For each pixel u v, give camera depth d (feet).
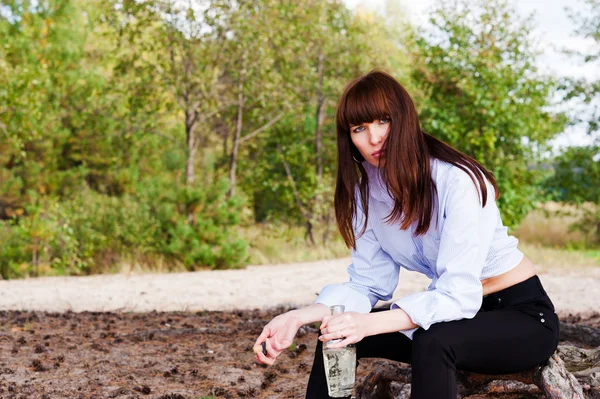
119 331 19.86
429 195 8.00
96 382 13.82
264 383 13.51
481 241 7.86
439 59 49.44
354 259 9.31
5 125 48.03
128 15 49.34
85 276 39.75
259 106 52.90
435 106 49.80
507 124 47.57
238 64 50.31
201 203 44.37
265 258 47.78
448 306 7.70
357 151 8.75
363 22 56.90
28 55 57.82
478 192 7.91
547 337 7.99
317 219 55.06
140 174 64.95
